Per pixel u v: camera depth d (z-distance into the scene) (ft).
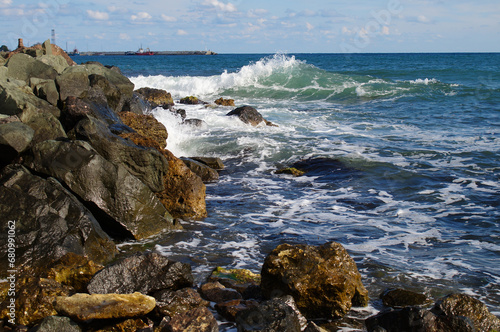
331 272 16.74
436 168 37.58
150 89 68.80
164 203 27.02
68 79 32.45
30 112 25.67
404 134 50.62
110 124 30.78
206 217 27.37
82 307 14.80
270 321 14.38
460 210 28.60
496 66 155.94
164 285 16.83
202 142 45.44
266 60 97.25
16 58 37.04
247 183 35.01
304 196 31.63
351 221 26.78
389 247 23.02
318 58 264.11
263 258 21.67
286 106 73.36
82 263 17.83
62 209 20.48
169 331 14.37
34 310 15.33
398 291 17.71
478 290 18.65
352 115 63.62
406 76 114.42
